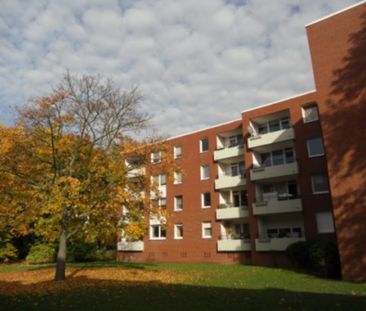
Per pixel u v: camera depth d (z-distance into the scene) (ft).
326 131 66.54
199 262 118.83
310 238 94.68
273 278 64.59
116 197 64.34
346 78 65.82
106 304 38.68
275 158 111.65
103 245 134.21
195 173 128.67
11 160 62.03
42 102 62.64
